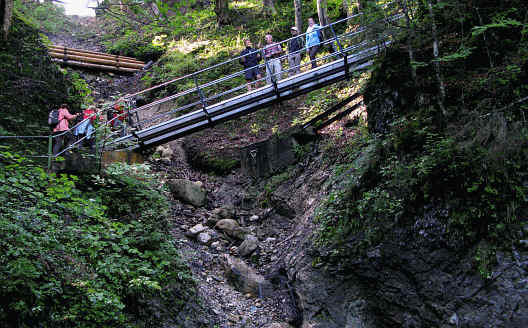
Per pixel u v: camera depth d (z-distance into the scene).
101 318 5.50
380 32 8.02
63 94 11.81
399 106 7.49
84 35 22.97
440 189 5.88
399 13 8.11
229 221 9.77
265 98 9.88
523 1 6.46
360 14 8.81
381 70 7.96
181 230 9.45
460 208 5.56
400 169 6.46
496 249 5.08
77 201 6.68
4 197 5.65
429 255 5.79
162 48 19.34
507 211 5.11
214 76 15.89
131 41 20.42
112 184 8.09
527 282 4.71
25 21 13.34
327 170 9.44
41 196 5.74
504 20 6.09
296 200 9.68
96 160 8.04
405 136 6.78
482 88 6.25
